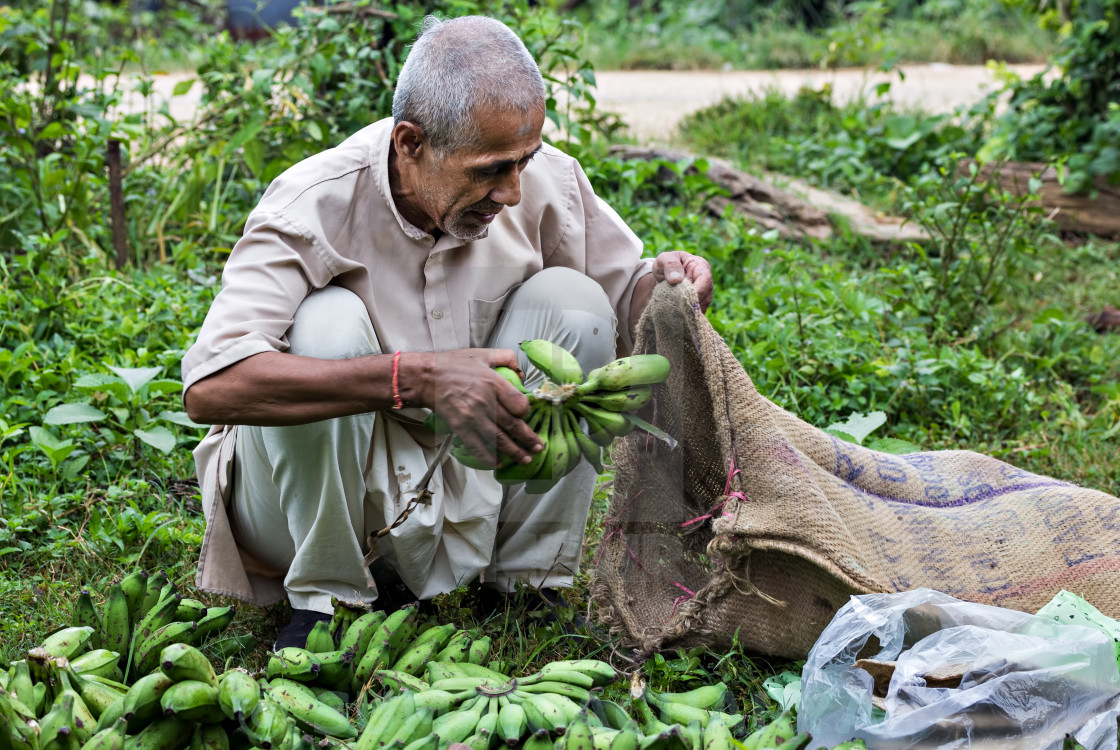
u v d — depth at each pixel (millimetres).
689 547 2682
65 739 2006
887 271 4914
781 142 7406
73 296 4164
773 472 2441
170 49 10539
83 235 4941
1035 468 3678
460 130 2234
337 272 2465
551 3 6004
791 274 4926
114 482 3412
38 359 3867
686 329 2502
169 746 2078
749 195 6133
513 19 5176
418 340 2564
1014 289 5285
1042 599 2506
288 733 2109
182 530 3100
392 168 2459
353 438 2385
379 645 2430
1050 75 10938
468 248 2551
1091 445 3824
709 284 2617
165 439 3385
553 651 2664
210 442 2668
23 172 5078
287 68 5215
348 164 2459
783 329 4164
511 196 2338
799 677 2475
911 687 2160
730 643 2525
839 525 2422
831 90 8188
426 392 2275
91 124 5418
